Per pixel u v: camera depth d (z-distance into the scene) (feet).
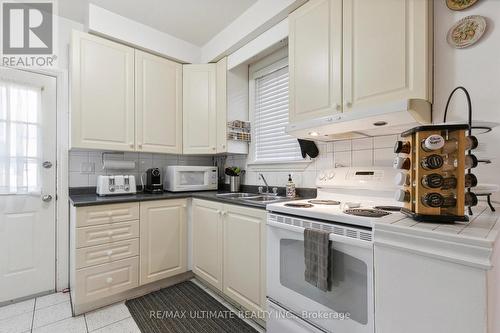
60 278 6.93
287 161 7.04
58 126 6.97
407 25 3.80
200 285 7.27
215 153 8.29
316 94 4.99
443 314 2.18
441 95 4.03
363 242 3.17
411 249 2.35
